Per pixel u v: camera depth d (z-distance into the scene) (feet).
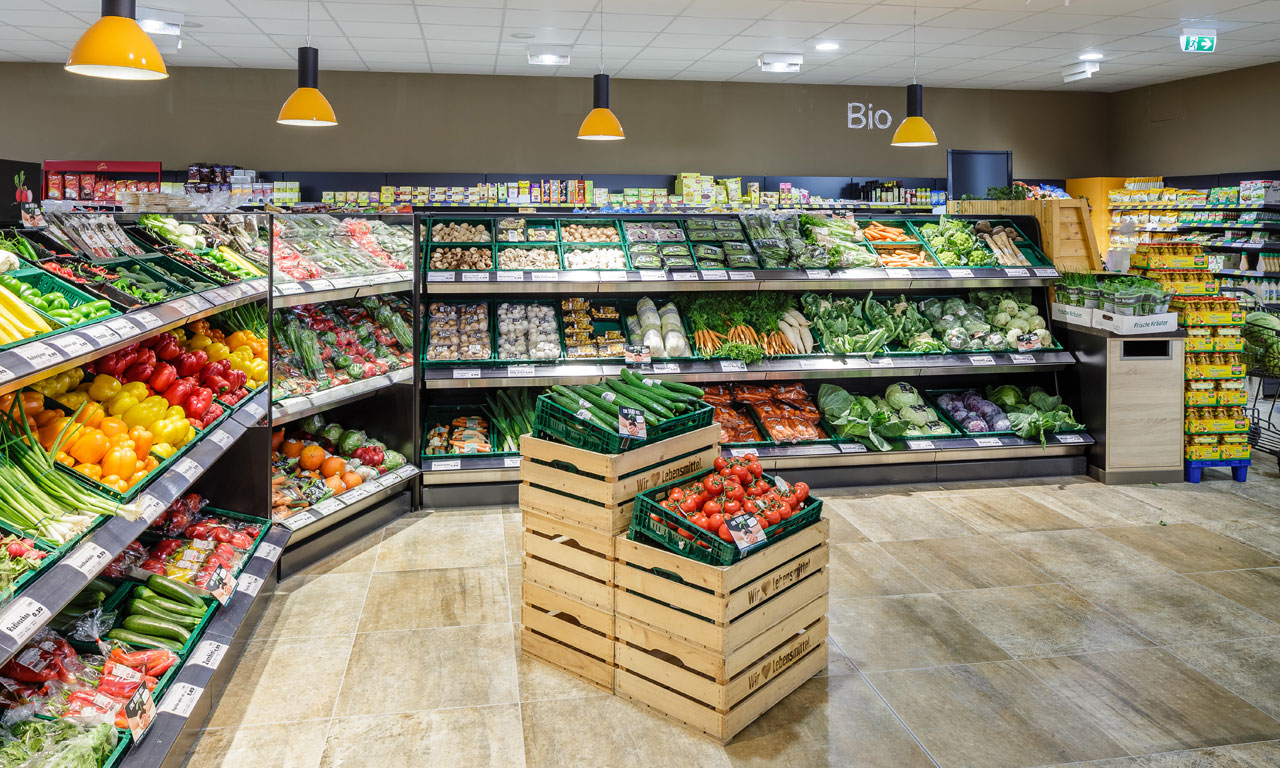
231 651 10.60
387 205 32.63
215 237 13.96
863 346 18.79
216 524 12.25
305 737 9.31
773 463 18.01
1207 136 36.91
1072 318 19.63
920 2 24.17
